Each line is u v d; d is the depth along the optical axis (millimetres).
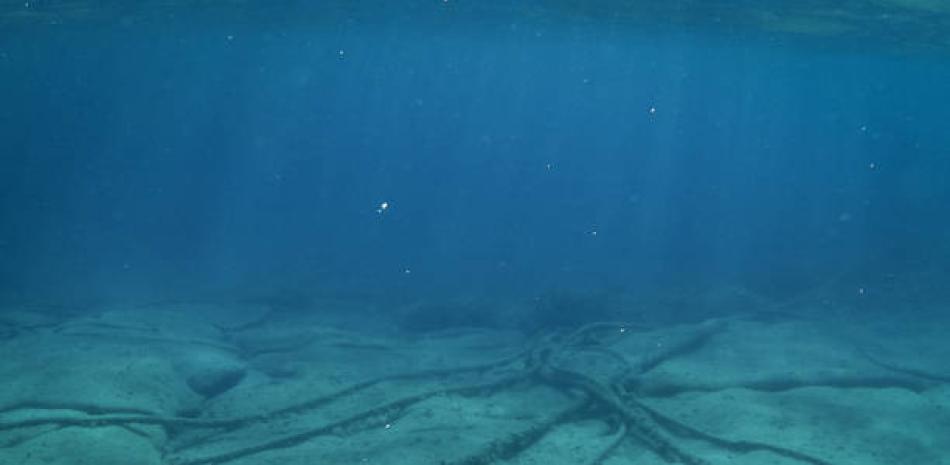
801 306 21750
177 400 12625
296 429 11445
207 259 36125
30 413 10977
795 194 63281
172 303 22203
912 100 117312
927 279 23375
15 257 35750
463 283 29234
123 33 45656
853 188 66938
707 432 11258
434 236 43969
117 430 10688
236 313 21234
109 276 30875
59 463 9531
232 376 14500
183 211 62000
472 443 10625
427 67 95000
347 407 12625
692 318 21219
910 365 15273
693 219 48219
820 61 52219
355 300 25219
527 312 21391
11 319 19422
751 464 10258
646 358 15219
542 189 79250
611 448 10953
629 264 32719
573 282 28812
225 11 32906
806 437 11172
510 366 15578
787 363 15117
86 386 11984
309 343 17297
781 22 27656
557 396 13578
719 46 44656
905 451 10781
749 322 19438
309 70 103562
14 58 63312
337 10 32594
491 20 36438
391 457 10211
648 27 35031
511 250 37750
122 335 15867
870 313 20656
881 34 29609
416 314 21812
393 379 14352
